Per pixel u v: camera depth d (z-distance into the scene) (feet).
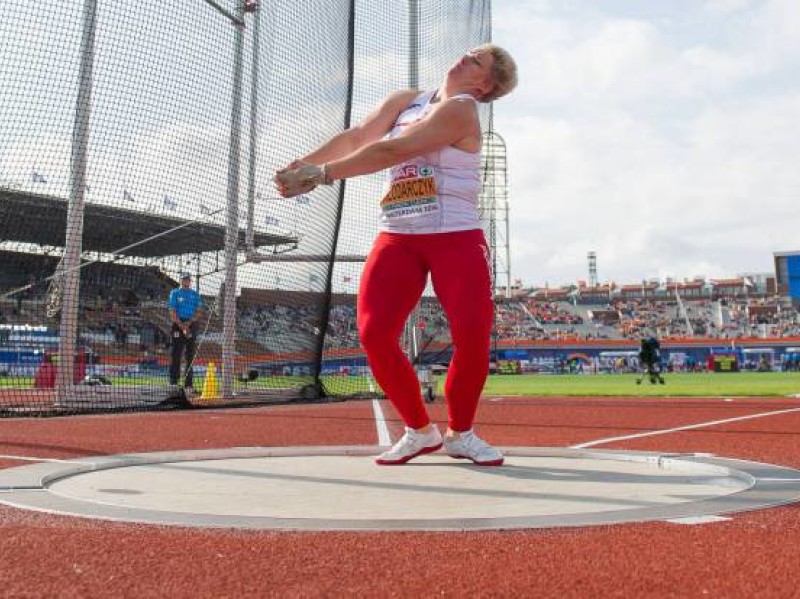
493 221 83.51
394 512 7.16
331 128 26.45
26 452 13.10
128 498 8.04
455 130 10.90
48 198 31.12
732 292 225.76
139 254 33.12
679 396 38.68
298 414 25.13
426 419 11.41
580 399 36.01
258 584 4.70
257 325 27.66
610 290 236.43
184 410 25.49
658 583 4.66
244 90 27.04
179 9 26.32
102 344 34.22
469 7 34.91
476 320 11.14
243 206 27.09
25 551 5.58
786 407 27.35
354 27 27.71
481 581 4.74
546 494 8.26
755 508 7.19
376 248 11.62
